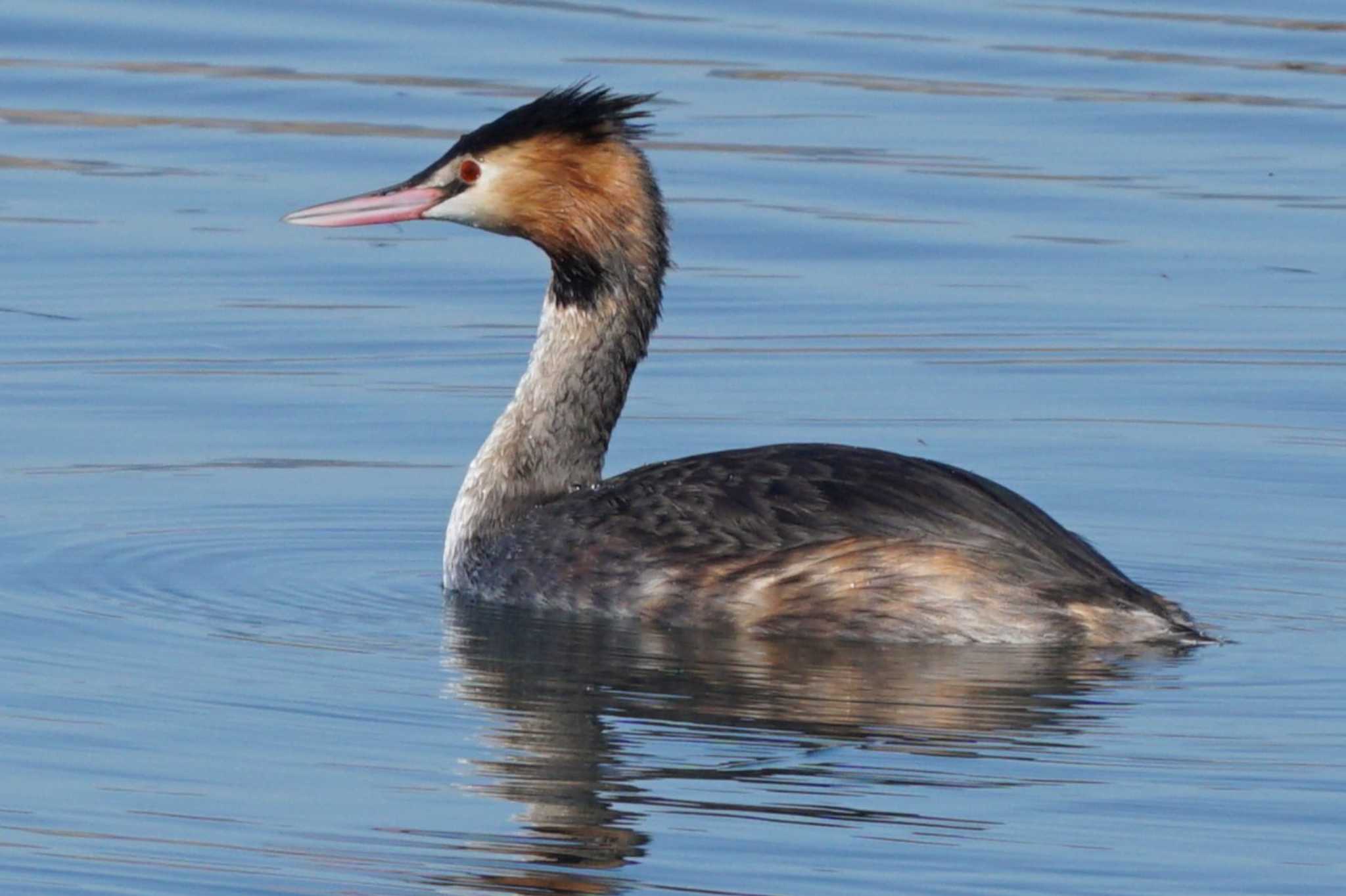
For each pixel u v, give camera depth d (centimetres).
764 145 2328
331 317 1947
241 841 1020
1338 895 973
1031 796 1064
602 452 1455
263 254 2067
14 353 1830
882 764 1100
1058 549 1294
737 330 1922
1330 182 2270
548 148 1436
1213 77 2570
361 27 2683
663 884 979
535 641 1288
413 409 1742
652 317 1459
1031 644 1260
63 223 2116
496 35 2656
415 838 1023
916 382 1809
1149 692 1197
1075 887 978
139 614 1328
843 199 2208
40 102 2422
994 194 2223
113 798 1064
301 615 1337
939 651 1262
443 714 1167
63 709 1170
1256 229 2144
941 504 1300
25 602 1343
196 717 1161
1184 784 1079
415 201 1462
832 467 1331
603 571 1333
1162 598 1306
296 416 1720
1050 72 2584
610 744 1124
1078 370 1830
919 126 2394
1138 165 2309
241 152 2292
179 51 2581
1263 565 1439
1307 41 2712
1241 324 1928
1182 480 1602
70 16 2689
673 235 2123
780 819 1039
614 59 2570
